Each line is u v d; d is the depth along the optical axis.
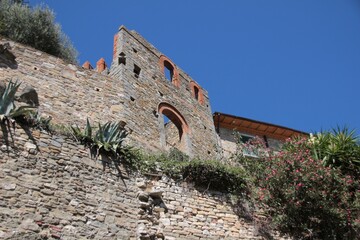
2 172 10.62
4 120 11.52
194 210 13.88
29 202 10.55
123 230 11.84
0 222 9.81
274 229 14.72
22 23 20.73
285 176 15.05
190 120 23.55
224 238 13.77
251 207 15.05
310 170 15.03
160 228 12.79
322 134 17.78
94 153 12.80
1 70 15.83
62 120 16.08
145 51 23.50
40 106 15.77
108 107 18.02
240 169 15.99
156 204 13.30
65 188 11.45
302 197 14.59
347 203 14.74
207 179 14.77
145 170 13.78
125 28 23.06
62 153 12.07
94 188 12.05
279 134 29.70
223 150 24.69
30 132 11.84
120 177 12.95
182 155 17.12
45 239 10.23
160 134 19.91
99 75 18.89
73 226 10.93
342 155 16.73
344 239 14.38
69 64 18.09
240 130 28.59
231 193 15.08
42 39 20.86
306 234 14.20
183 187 14.24
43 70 17.03
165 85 23.30
